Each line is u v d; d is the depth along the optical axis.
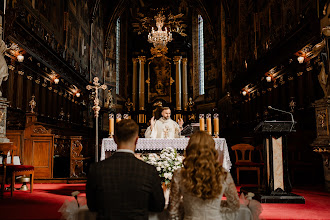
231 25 19.84
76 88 17.38
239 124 17.39
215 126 7.06
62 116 15.31
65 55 15.66
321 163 8.32
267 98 13.79
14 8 9.77
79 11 18.36
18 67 11.04
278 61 11.81
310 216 4.24
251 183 9.01
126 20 27.39
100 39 22.84
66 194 6.34
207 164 2.17
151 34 20.38
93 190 2.07
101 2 22.89
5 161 5.84
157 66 27.12
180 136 7.31
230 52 19.81
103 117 22.72
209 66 24.23
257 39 15.18
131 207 2.01
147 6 26.81
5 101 7.38
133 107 26.47
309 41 9.23
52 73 13.90
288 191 5.46
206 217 2.20
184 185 2.22
